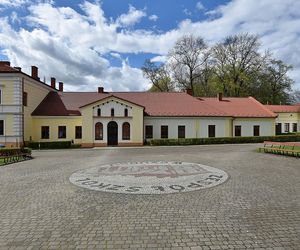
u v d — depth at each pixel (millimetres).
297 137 39406
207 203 8359
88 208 7973
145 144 35719
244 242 5645
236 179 11898
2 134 32781
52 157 22297
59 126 36312
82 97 41125
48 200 8852
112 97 34750
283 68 66125
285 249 5336
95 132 34562
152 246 5508
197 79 61219
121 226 6555
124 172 14055
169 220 6926
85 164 17359
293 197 8922
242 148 28328
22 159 20531
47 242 5727
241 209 7738
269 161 17672
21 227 6551
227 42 57094
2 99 32750
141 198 9023
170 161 18391
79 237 5957
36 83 37250
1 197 9305
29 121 35219
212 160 18594
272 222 6727
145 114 36469
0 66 33875
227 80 57281
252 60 56750
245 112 41000
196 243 5621
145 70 64688
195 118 37688
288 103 68688
